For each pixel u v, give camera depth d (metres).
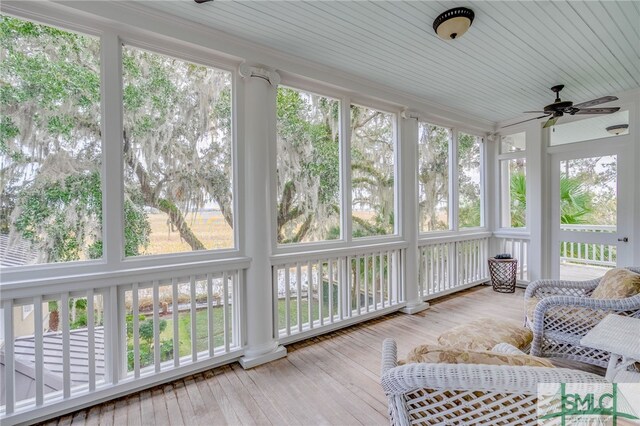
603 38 2.44
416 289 3.76
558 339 2.09
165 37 2.15
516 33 2.36
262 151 2.55
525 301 2.53
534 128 4.45
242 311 2.53
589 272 4.09
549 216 4.47
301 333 2.83
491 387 0.85
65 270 1.89
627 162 3.73
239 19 2.17
